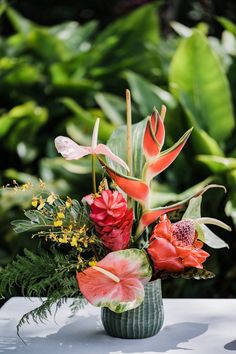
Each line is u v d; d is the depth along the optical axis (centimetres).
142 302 162
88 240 157
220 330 170
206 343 163
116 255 152
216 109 321
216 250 308
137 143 169
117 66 389
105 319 166
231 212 293
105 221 152
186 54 317
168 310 184
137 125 172
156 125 157
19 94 391
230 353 157
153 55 393
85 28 447
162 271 158
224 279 320
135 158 167
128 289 154
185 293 312
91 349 160
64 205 158
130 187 155
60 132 365
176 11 554
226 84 318
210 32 532
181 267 156
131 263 153
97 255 160
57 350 161
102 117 363
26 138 366
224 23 374
